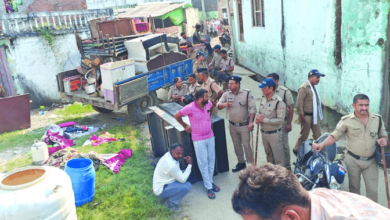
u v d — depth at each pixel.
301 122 5.81
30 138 8.25
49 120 9.92
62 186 3.43
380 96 6.41
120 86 7.77
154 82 8.92
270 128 5.02
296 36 9.66
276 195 1.22
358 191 4.10
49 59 11.85
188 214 4.64
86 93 9.04
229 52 17.38
